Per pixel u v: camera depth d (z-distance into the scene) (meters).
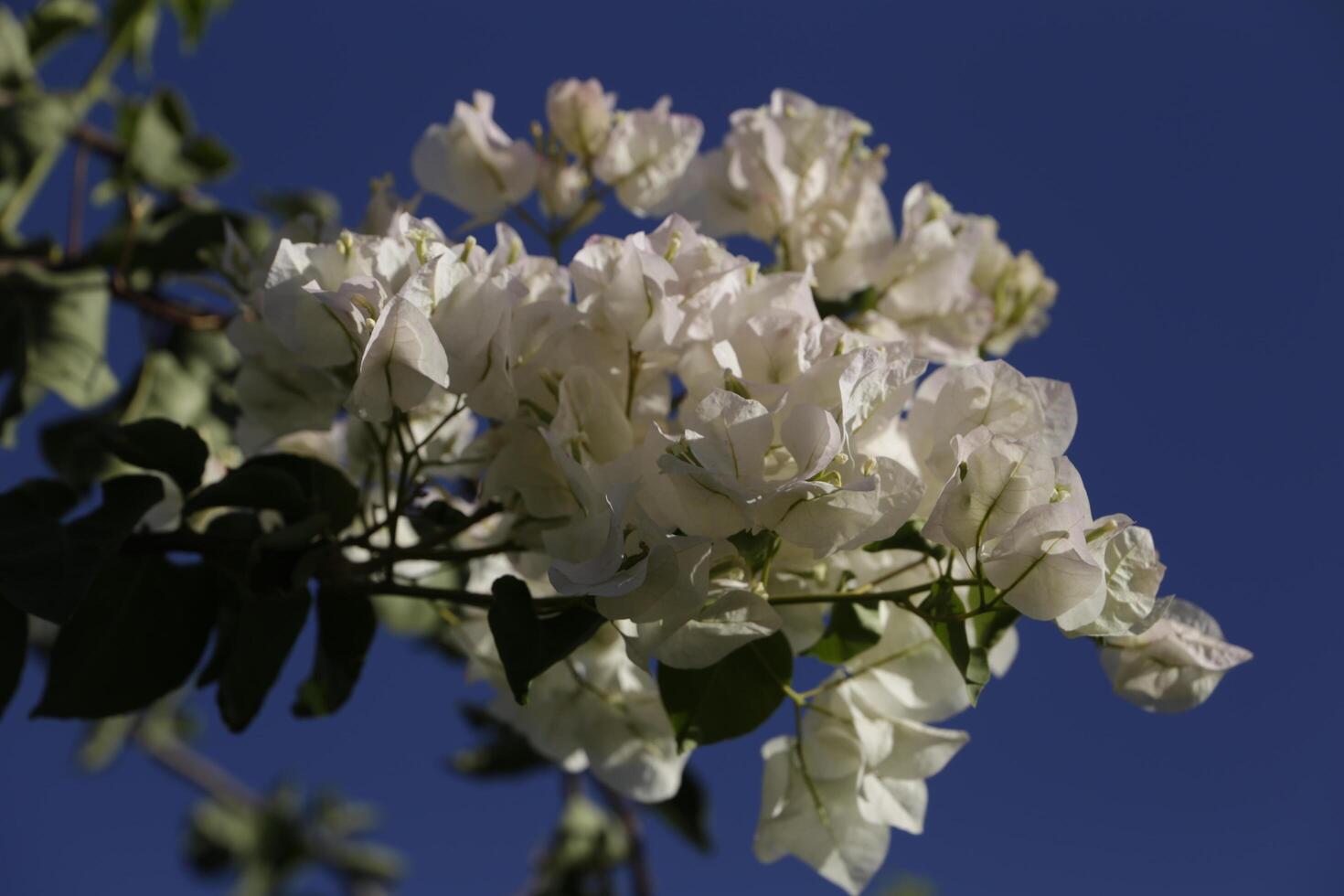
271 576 0.81
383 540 0.90
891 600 0.78
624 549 0.75
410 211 0.87
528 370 0.80
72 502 0.83
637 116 0.92
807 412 0.75
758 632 0.77
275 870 2.11
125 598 0.83
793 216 0.93
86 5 1.26
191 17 1.31
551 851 1.47
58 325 1.04
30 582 0.77
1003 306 1.00
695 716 0.79
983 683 0.76
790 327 0.78
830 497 0.75
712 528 0.76
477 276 0.78
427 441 0.79
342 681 0.84
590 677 0.85
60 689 0.82
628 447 0.79
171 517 0.89
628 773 0.85
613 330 0.80
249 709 0.83
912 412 0.80
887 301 0.93
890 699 0.82
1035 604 0.75
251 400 0.86
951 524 0.75
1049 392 0.77
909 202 0.94
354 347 0.78
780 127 0.93
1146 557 0.76
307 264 0.78
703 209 0.93
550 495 0.80
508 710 0.86
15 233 1.11
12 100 1.15
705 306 0.80
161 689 0.83
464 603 0.81
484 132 0.91
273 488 0.82
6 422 1.03
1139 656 0.79
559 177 0.92
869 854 0.81
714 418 0.74
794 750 0.82
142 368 1.07
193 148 1.19
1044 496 0.75
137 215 1.08
